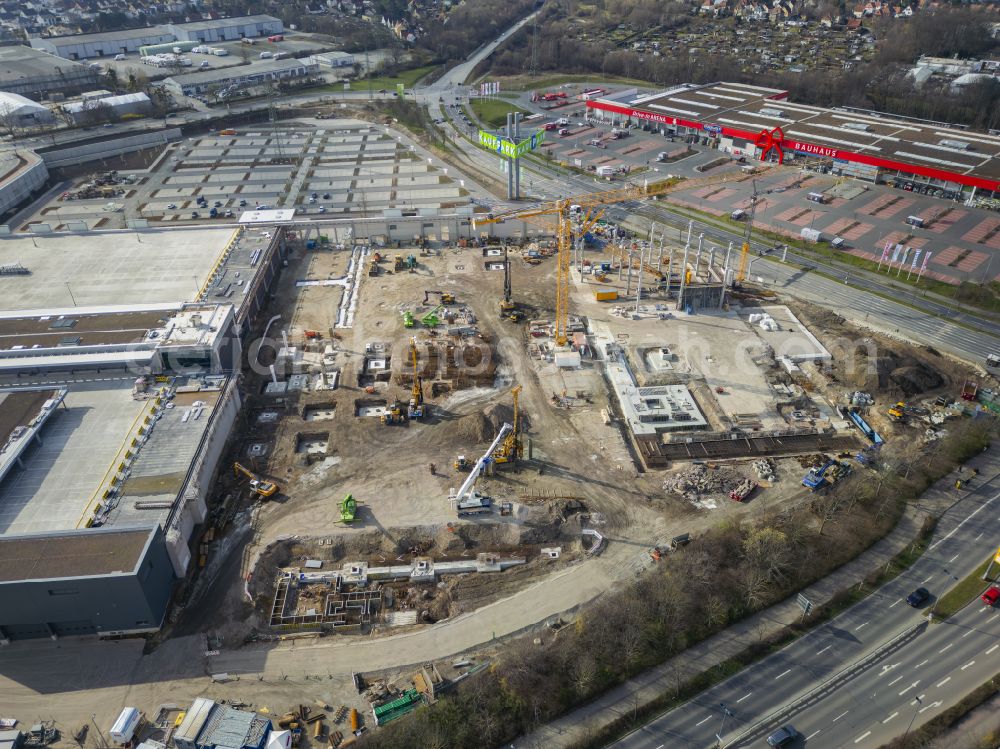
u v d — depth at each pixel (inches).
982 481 4510.3
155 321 5595.5
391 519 4274.1
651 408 5226.4
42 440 4520.2
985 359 5684.1
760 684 3363.7
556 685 3321.9
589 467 4692.4
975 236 7598.4
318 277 7155.5
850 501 4281.5
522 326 6264.8
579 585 3880.4
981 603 3742.6
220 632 3636.8
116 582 3400.6
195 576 3929.6
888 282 6815.9
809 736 3129.9
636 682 3380.9
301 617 3725.4
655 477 4623.5
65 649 3550.7
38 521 3909.9
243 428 5083.7
